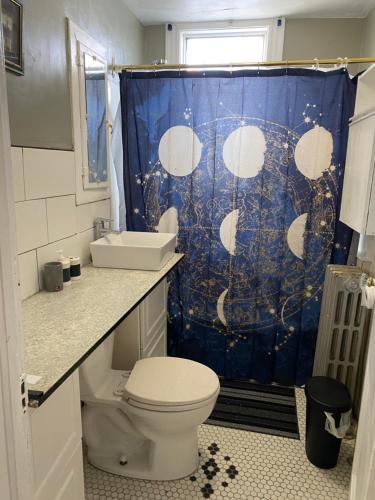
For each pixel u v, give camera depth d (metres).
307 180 2.22
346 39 2.67
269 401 2.32
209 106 2.24
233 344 2.53
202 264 2.46
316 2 2.41
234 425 2.08
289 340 2.45
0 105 0.55
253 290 2.43
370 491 1.03
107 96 2.21
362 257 2.14
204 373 1.71
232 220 2.36
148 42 2.88
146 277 1.87
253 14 2.64
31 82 1.50
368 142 1.67
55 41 1.65
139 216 2.46
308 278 2.34
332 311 2.05
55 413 1.08
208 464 1.80
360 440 1.40
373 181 1.63
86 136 1.98
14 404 0.61
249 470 1.77
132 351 1.90
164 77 2.25
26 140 1.49
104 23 2.16
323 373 2.13
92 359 1.54
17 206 1.46
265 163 2.25
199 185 2.36
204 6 2.50
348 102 2.11
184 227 2.43
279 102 2.17
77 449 1.25
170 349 2.63
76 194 1.91
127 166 2.40
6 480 0.61
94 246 1.99
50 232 1.71
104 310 1.45
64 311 1.44
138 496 1.62
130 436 1.76
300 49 2.72
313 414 1.75
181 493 1.64
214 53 2.90
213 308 2.51
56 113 1.69
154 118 2.32
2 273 0.57
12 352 0.60
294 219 2.28
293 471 1.76
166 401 1.51
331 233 2.26
